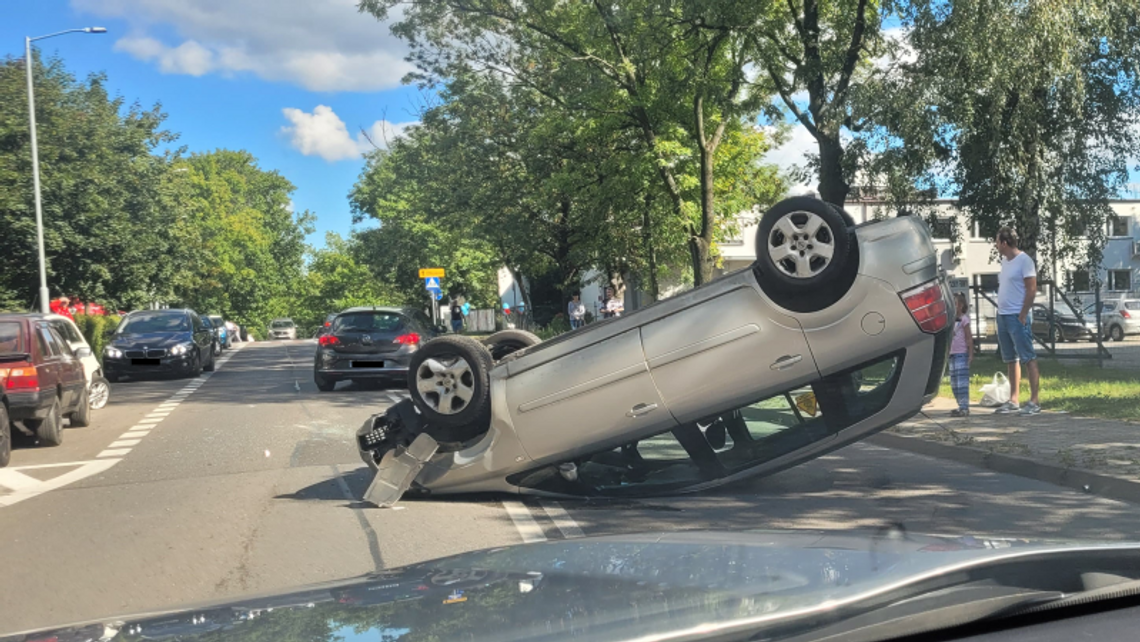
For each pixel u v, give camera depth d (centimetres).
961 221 2453
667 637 153
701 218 2817
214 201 9400
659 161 2472
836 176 2169
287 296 10700
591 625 161
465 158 3031
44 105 2991
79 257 3092
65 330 1545
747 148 3216
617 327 750
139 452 1209
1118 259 5581
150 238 3503
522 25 2555
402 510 782
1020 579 192
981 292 2481
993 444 932
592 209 3067
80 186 3047
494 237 3259
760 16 2216
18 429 1421
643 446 805
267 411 1655
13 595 564
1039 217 2183
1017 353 1164
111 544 693
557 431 753
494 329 5297
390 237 5366
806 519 699
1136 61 1923
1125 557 205
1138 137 2127
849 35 2164
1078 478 778
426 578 220
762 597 176
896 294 709
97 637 173
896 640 167
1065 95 1905
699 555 226
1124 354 2334
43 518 803
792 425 769
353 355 1994
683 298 741
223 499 861
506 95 2880
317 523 742
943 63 1853
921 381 726
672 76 2439
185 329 2631
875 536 234
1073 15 1766
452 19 2611
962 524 658
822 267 697
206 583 580
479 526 714
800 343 716
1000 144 1984
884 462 955
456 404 776
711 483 778
